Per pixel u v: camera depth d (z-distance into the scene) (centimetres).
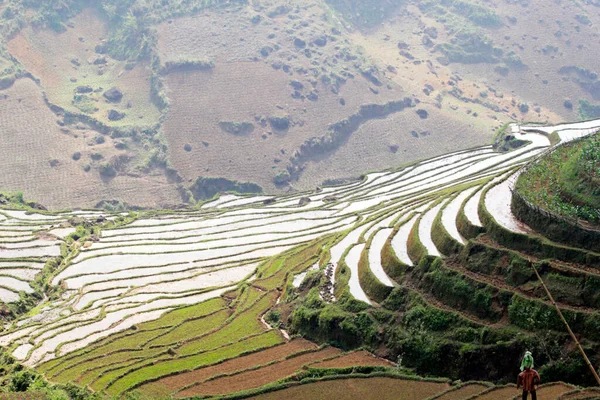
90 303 10212
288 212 13788
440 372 6462
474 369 6266
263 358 7369
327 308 7788
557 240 6956
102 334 9081
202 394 6425
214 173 19175
